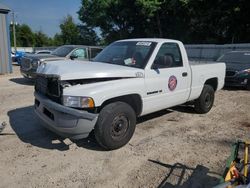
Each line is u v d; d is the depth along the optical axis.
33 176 3.78
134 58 5.31
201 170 4.03
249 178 2.95
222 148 4.82
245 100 8.85
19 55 26.09
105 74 4.49
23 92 9.52
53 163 4.15
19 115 6.53
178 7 33.97
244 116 6.88
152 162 4.25
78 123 4.14
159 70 5.28
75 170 3.96
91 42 57.88
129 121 4.67
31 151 4.53
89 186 3.58
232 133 5.59
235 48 18.98
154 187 3.59
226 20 30.69
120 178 3.78
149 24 41.09
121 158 4.35
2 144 4.78
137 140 5.08
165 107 5.66
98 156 4.40
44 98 4.57
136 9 39.91
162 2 35.41
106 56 5.75
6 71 16.05
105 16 44.66
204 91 6.74
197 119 6.51
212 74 6.92
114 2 41.72
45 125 4.71
